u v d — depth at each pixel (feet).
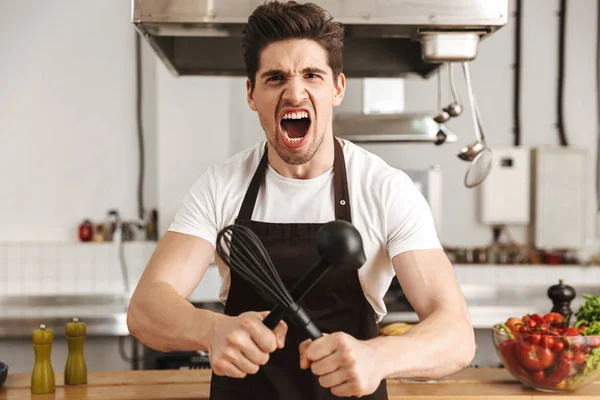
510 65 15.08
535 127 14.98
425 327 3.52
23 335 11.94
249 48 3.93
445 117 7.70
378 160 4.44
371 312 4.35
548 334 5.67
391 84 12.66
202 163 13.93
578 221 14.25
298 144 3.93
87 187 14.49
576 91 14.97
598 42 14.96
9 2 14.28
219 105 13.93
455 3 5.72
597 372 5.62
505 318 12.52
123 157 14.55
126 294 13.71
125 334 11.94
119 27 14.47
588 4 14.94
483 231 15.03
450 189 14.98
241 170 4.46
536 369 5.64
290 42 3.76
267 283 2.86
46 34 14.38
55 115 14.42
